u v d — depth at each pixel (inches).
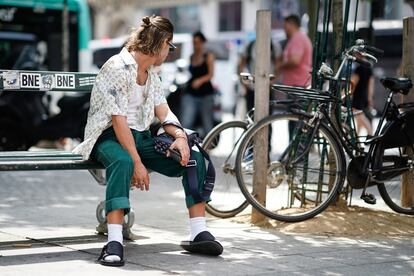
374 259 316.8
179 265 297.7
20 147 793.6
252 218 387.5
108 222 300.2
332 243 346.6
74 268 289.1
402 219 392.2
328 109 381.1
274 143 909.8
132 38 315.6
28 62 884.0
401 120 393.1
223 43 1748.3
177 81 934.4
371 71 702.5
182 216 421.1
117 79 308.2
